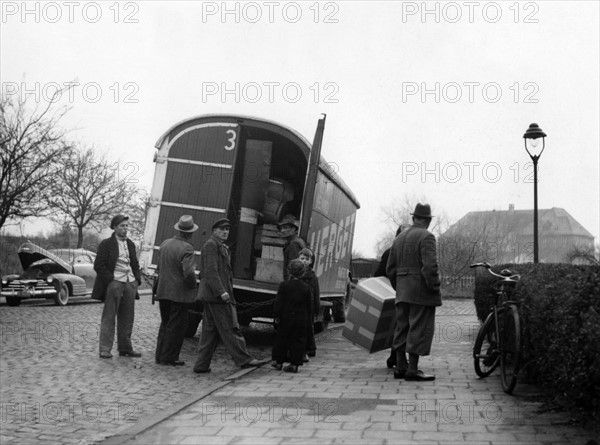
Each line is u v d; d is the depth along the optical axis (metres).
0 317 16.66
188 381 8.35
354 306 9.66
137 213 39.50
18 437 5.53
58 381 8.06
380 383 8.14
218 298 9.03
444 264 39.25
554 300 6.06
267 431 5.65
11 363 9.33
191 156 11.89
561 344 5.58
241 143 12.63
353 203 17.81
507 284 8.00
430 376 8.33
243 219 12.58
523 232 114.62
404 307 8.55
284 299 9.25
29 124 20.72
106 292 10.08
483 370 8.98
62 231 38.69
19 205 21.39
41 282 21.88
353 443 5.25
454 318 20.23
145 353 10.70
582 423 5.70
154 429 5.74
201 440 5.38
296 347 9.12
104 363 9.52
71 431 5.75
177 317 9.61
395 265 8.70
